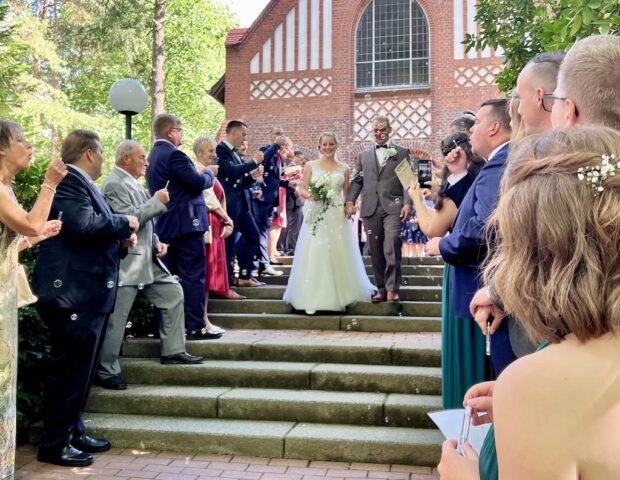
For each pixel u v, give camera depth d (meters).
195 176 5.15
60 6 22.86
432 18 17.70
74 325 3.71
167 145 5.29
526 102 2.39
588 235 0.89
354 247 6.31
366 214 6.18
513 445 0.84
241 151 7.15
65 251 3.73
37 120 18.77
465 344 3.15
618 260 0.87
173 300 4.91
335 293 6.04
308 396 4.38
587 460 0.80
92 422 4.27
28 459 3.90
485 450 1.08
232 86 18.59
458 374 3.17
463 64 17.44
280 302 6.40
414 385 4.45
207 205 5.98
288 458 3.91
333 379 4.57
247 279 7.16
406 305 6.11
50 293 3.67
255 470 3.70
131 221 3.90
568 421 0.81
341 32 18.16
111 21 20.05
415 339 5.39
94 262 3.78
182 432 4.05
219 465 3.79
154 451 4.07
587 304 0.86
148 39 20.67
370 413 4.15
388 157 6.12
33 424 4.26
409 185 3.95
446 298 3.25
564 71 1.91
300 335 5.67
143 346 5.24
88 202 3.75
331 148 6.36
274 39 18.45
